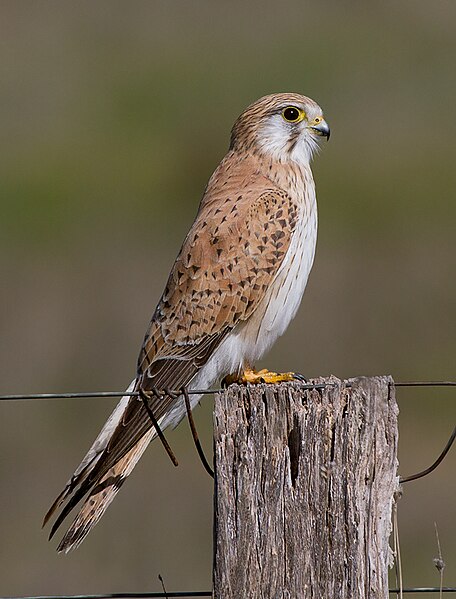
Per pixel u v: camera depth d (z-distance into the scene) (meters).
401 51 26.91
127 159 23.31
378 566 6.73
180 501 13.81
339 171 21.81
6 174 22.12
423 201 20.95
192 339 8.70
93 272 19.64
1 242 20.39
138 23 29.20
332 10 28.95
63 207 21.66
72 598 7.32
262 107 9.20
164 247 20.70
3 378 16.88
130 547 13.07
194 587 12.52
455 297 18.72
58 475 14.90
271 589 6.69
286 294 8.91
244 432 6.69
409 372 17.48
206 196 9.13
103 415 16.42
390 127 23.59
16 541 13.45
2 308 18.30
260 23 28.94
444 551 12.79
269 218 8.82
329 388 6.71
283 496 6.69
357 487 6.69
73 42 28.41
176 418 8.76
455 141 22.94
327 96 25.53
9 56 27.80
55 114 25.09
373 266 19.39
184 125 24.95
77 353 17.50
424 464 14.90
